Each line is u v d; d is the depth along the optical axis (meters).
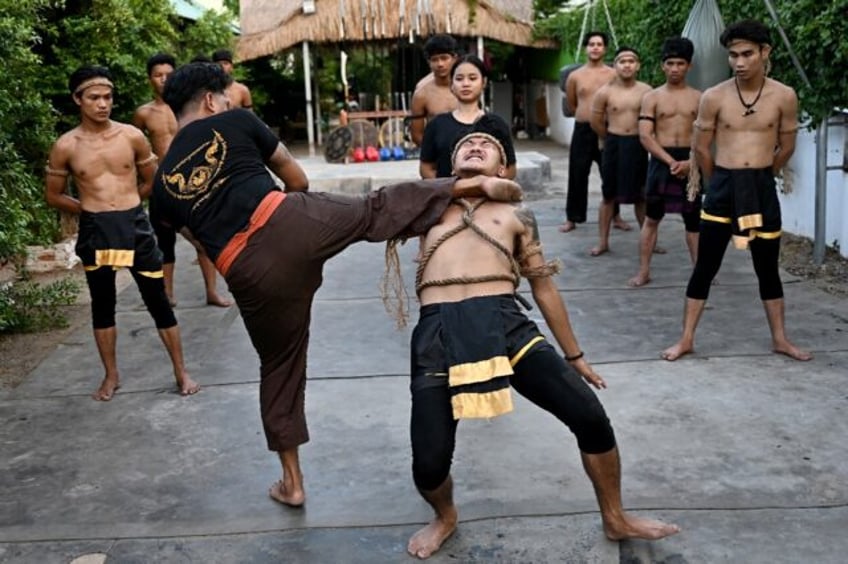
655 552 2.94
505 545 3.03
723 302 5.77
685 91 6.27
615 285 6.35
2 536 3.23
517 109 20.88
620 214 9.12
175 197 3.05
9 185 5.59
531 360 2.82
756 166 4.54
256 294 3.01
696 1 7.26
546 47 16.59
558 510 3.23
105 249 4.41
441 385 2.84
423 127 6.23
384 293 3.15
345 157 13.18
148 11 8.90
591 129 8.02
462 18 15.28
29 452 3.94
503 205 2.97
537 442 3.81
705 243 4.66
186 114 3.21
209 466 3.74
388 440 3.91
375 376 4.69
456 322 2.81
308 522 3.25
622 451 3.68
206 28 11.18
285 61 19.38
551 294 2.97
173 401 4.48
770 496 3.27
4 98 5.62
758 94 4.53
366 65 17.47
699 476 3.44
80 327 5.88
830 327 5.17
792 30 6.34
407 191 2.99
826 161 6.48
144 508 3.40
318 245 2.98
